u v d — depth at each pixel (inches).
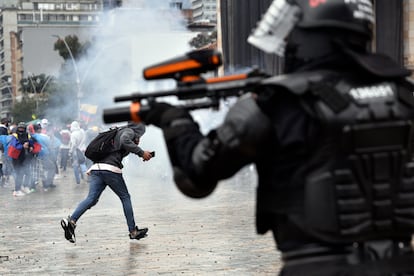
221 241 427.5
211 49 130.0
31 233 502.0
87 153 438.9
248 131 120.0
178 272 343.0
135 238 442.3
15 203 752.3
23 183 912.3
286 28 126.9
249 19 1278.3
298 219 120.2
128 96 129.9
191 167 124.2
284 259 122.6
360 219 119.5
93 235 477.1
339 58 125.5
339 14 125.0
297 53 127.0
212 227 488.7
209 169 122.9
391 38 1002.1
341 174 119.0
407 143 122.3
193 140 125.3
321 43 125.6
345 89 121.6
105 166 435.8
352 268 118.9
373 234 120.7
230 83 128.1
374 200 120.4
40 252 418.6
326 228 118.6
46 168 938.1
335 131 119.0
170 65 129.1
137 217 565.6
